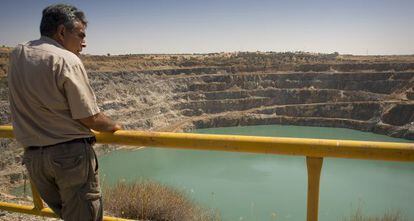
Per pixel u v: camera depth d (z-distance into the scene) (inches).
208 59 4547.2
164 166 1808.6
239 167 1747.0
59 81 106.8
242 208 1093.8
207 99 3678.6
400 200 1230.9
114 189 295.9
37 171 116.8
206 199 1205.7
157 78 3575.3
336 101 3634.4
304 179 1518.2
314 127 3422.7
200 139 122.7
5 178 1470.2
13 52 114.6
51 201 124.6
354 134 3083.2
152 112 3166.8
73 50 120.2
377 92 3609.7
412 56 4889.3
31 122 113.1
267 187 1393.9
